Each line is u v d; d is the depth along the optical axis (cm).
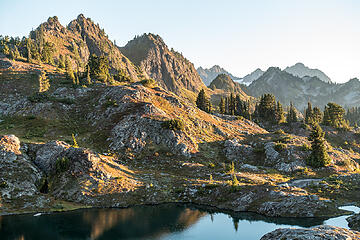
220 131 11300
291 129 15350
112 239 4328
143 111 10369
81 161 7000
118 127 9531
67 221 5128
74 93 12706
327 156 8806
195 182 7244
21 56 17662
